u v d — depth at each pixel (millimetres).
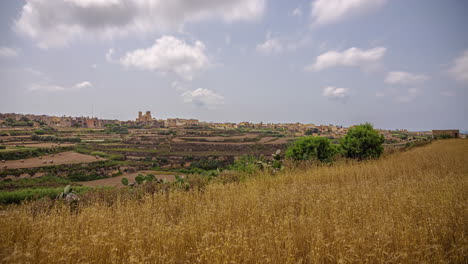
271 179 8852
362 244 3279
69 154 60594
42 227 3783
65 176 40781
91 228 3746
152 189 7000
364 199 5188
